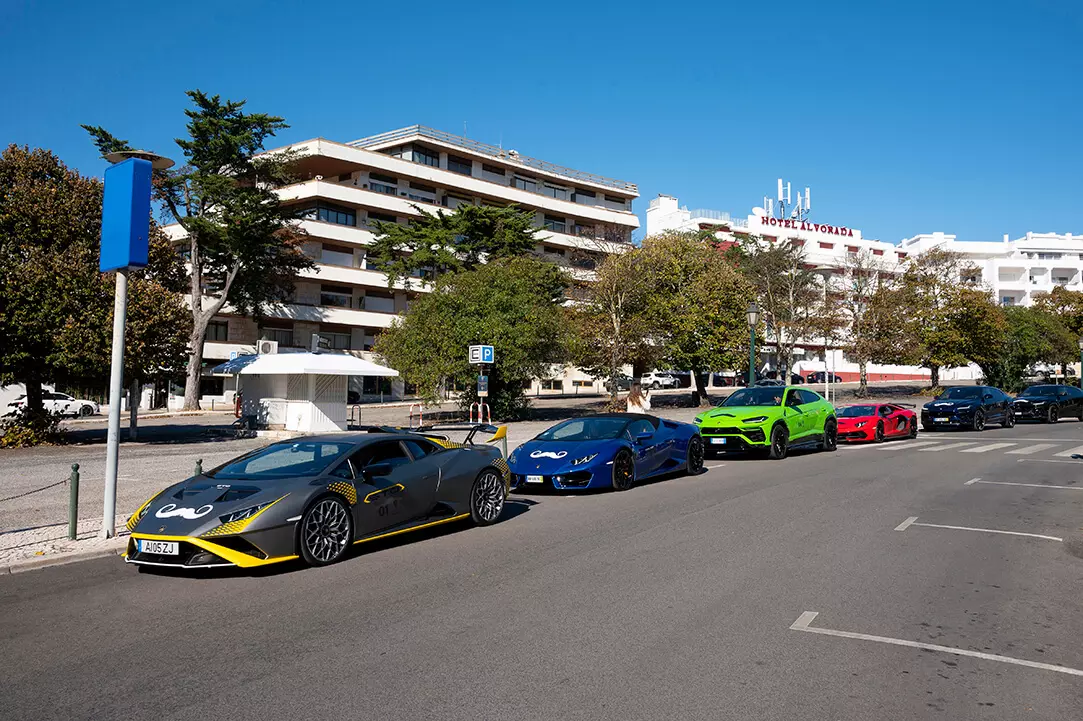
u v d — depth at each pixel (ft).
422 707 13.66
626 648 16.72
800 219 295.28
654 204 290.15
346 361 82.53
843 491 40.57
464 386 98.02
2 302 63.93
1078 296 214.90
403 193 191.21
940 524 31.37
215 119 116.88
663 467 45.50
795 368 252.01
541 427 88.22
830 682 14.84
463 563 25.16
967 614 19.26
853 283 192.24
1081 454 59.77
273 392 83.25
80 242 67.72
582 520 32.96
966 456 58.75
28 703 14.03
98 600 21.30
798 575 23.08
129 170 31.24
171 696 14.30
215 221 120.67
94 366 64.49
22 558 25.89
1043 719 13.29
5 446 68.33
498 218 150.71
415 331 95.91
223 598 21.25
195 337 130.52
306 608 20.11
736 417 55.72
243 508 23.65
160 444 71.31
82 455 61.00
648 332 122.52
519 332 93.50
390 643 17.17
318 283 173.06
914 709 13.64
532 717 13.21
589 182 234.17
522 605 20.10
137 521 24.29
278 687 14.67
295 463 27.30
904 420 74.43
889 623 18.51
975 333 162.40
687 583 22.17
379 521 27.12
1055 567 24.21
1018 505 36.19
